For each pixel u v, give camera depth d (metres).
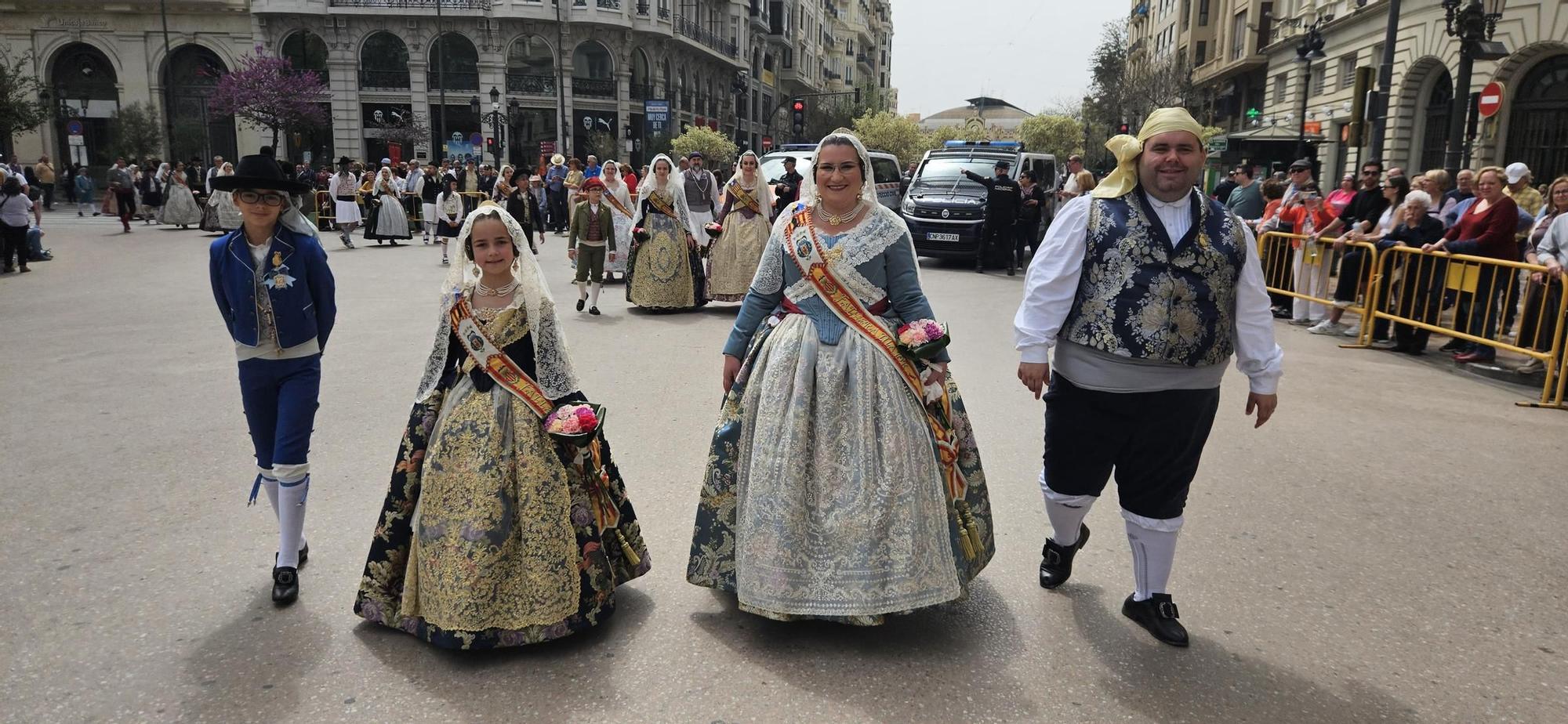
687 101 53.56
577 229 10.59
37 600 3.58
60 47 44.09
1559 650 3.38
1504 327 7.87
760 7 63.81
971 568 3.47
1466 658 3.32
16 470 5.04
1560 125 19.75
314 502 4.59
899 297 3.40
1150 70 45.25
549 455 3.27
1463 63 12.84
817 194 3.45
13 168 26.14
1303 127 23.03
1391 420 6.48
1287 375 7.92
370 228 20.53
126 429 5.82
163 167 26.23
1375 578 3.95
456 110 46.09
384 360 7.92
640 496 4.73
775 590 3.23
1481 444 5.91
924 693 3.03
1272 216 12.45
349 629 3.40
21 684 3.01
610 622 3.48
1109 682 3.12
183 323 9.76
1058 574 3.80
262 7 43.47
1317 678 3.17
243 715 2.86
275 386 3.71
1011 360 8.29
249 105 41.72
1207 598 3.75
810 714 2.90
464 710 2.90
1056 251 3.27
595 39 46.47
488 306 3.30
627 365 7.86
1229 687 3.10
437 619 3.18
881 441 3.24
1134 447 3.37
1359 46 28.16
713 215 12.43
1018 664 3.22
